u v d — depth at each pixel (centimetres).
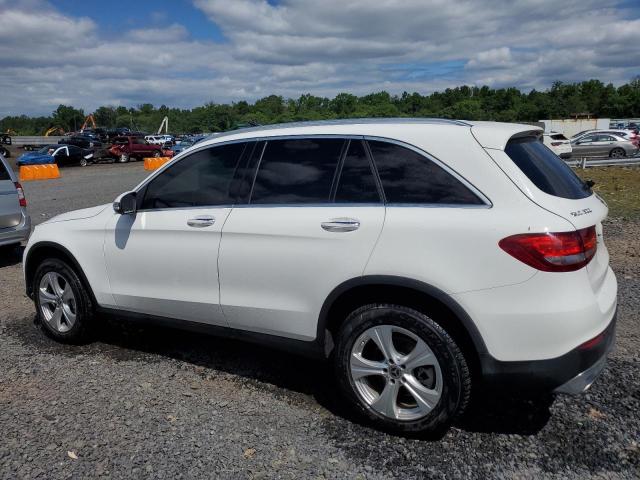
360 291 343
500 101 13100
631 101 12356
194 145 425
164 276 421
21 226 811
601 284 338
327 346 361
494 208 310
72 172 3183
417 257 318
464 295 308
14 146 6372
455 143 329
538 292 297
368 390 349
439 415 322
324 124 383
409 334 327
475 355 322
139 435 342
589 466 306
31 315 580
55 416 365
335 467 310
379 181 344
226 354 471
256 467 310
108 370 438
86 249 464
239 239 380
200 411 372
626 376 407
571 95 13250
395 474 303
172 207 422
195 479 300
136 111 16162
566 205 313
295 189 371
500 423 352
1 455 321
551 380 303
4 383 414
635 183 1667
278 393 398
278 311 370
